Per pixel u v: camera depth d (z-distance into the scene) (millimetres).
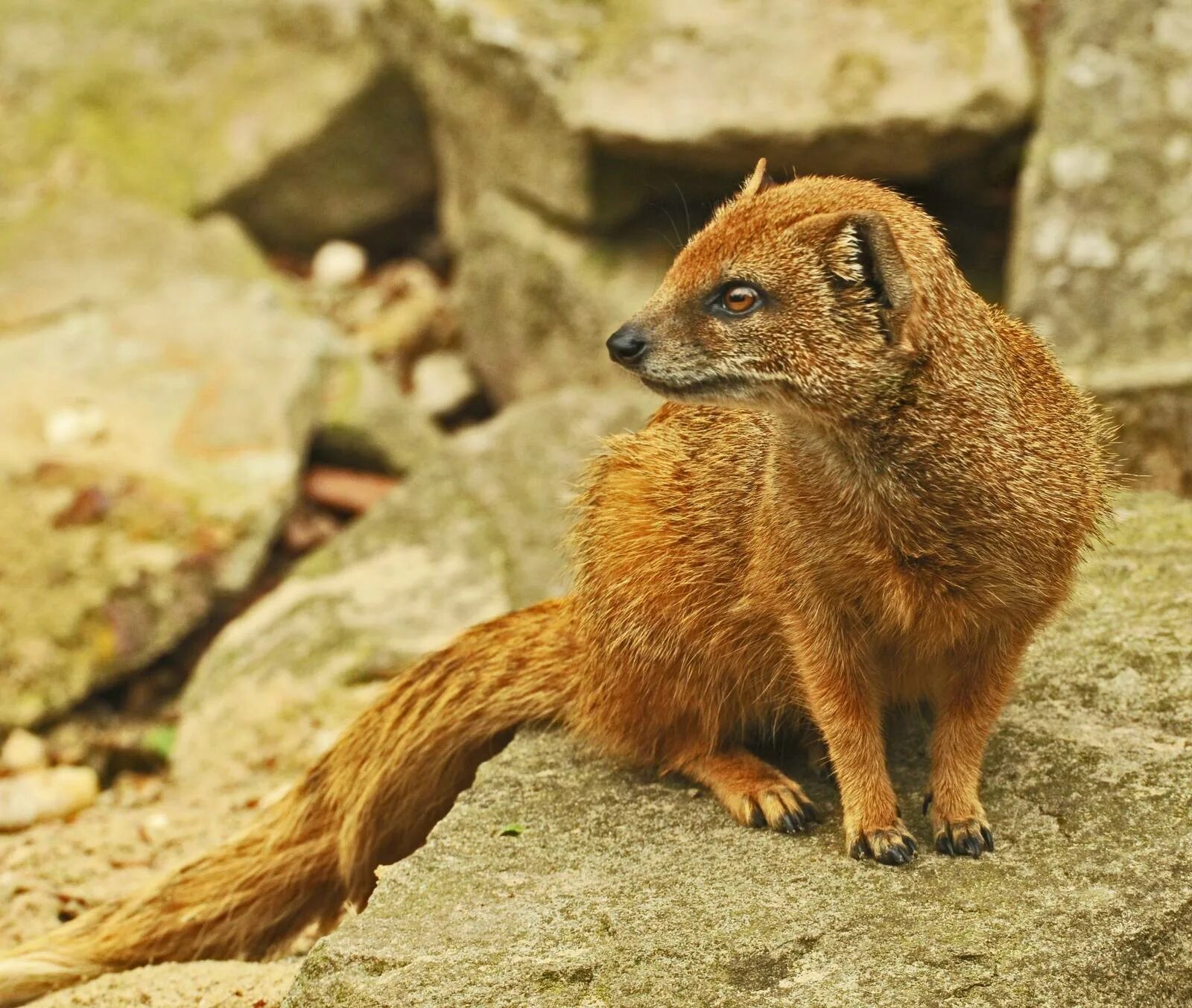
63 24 19578
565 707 7934
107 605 13242
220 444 14430
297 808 8344
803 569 6578
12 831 11094
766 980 5816
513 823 7074
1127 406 13047
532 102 15492
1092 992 5770
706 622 7219
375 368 16203
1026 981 5746
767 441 6926
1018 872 6320
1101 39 14109
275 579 14430
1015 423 6438
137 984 7699
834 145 14312
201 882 8312
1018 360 6832
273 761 11305
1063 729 7188
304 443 15039
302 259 19234
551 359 16078
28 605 13172
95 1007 7477
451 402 17234
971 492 6309
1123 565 8438
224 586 13578
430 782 8227
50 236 17859
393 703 8188
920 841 6652
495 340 16719
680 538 7234
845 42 14383
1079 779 6852
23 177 18766
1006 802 6777
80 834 10414
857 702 6695
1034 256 13742
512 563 12727
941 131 14031
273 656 12266
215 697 12117
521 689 7992
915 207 6715
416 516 13422
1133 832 6480
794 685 7199
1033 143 13992
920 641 6652
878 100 14094
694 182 15414
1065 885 6207
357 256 18953
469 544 13000
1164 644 7680
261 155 18625
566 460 13484
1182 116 13844
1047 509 6383
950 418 6316
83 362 15508
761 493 6848
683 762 7449
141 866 9867
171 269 17562
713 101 14508
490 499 13344
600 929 6172
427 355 17828
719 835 6883
